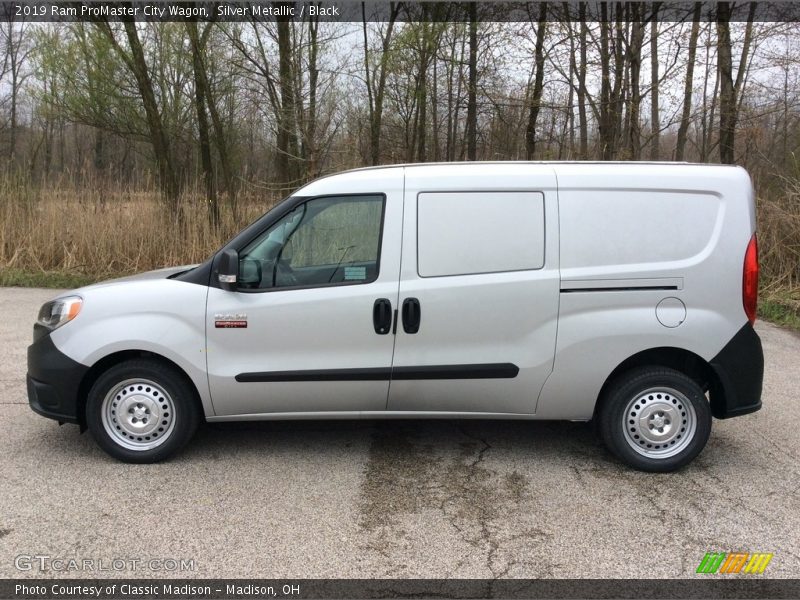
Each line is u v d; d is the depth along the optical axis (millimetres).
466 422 4867
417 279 3852
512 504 3547
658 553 3061
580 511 3467
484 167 3930
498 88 13844
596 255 3826
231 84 13648
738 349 3818
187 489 3678
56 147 15867
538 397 3930
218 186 13617
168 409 3971
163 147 12359
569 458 4188
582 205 3840
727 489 3738
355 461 4109
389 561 2986
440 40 13383
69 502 3500
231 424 4770
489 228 3850
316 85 12688
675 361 4016
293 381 3896
